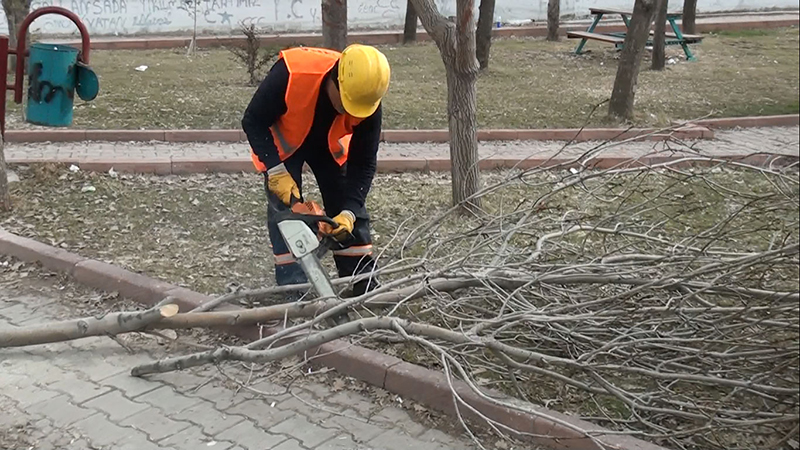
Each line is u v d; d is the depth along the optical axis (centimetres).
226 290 517
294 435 367
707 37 2008
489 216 500
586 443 348
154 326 431
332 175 469
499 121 1087
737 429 351
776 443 342
